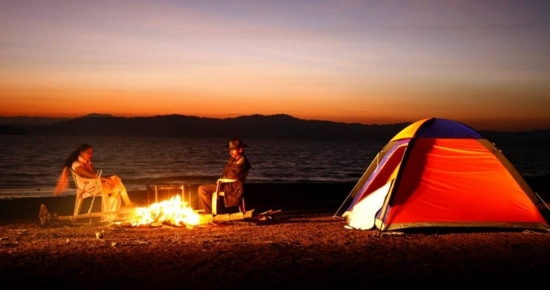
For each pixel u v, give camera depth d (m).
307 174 38.69
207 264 6.61
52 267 6.38
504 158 9.27
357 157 70.44
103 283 5.72
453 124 9.69
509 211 9.13
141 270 6.29
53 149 73.44
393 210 9.06
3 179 29.23
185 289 5.53
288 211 13.86
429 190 9.17
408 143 9.43
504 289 5.61
